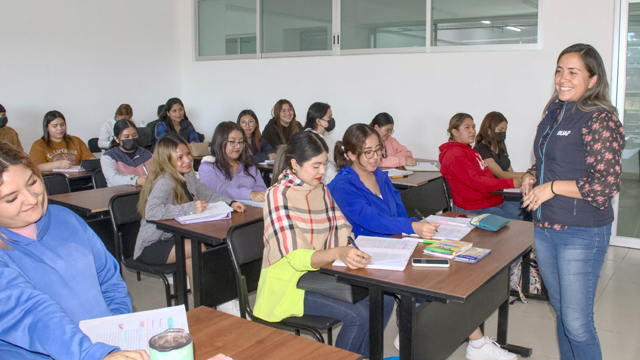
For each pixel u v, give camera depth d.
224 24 6.19
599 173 1.51
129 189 3.12
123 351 0.88
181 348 0.83
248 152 3.11
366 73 5.17
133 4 6.01
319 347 1.09
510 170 3.69
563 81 1.58
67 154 4.33
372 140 2.12
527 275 2.99
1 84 4.96
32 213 1.02
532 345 2.43
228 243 1.85
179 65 6.62
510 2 4.34
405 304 1.50
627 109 4.05
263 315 1.80
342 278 1.58
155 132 5.34
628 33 3.96
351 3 5.18
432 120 4.87
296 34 5.62
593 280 1.66
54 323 0.91
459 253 1.67
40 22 5.19
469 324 1.98
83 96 5.64
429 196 3.07
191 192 2.62
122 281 1.33
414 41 4.88
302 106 5.66
